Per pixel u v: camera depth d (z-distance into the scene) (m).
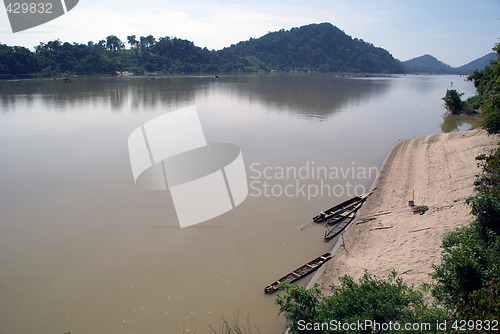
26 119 51.19
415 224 19.22
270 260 17.80
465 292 11.05
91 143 38.41
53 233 19.92
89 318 14.06
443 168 26.91
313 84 134.88
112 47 194.12
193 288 15.73
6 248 18.45
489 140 29.23
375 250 17.61
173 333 13.45
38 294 15.28
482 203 14.30
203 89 102.88
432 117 59.34
